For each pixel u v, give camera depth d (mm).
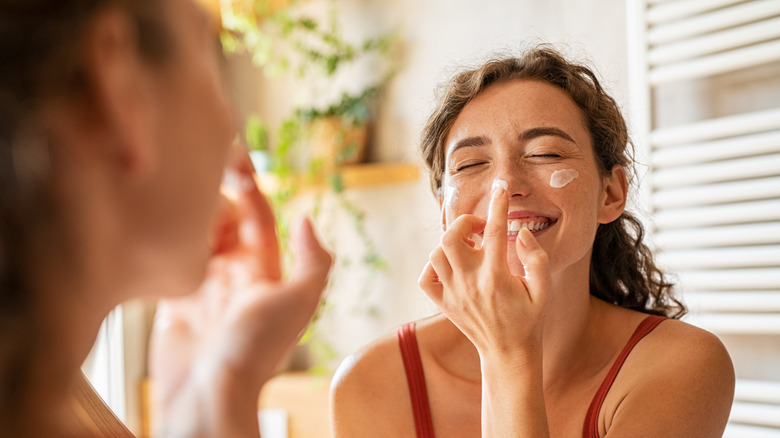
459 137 1069
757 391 1505
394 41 2246
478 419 1097
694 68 1590
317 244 498
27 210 367
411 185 2186
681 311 1312
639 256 1273
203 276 451
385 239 2246
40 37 360
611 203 1136
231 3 2342
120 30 383
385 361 1163
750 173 1519
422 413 1115
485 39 2057
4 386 381
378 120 2273
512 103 1043
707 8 1565
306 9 2443
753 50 1511
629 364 1021
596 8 1839
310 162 2260
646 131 1660
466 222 889
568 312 1053
